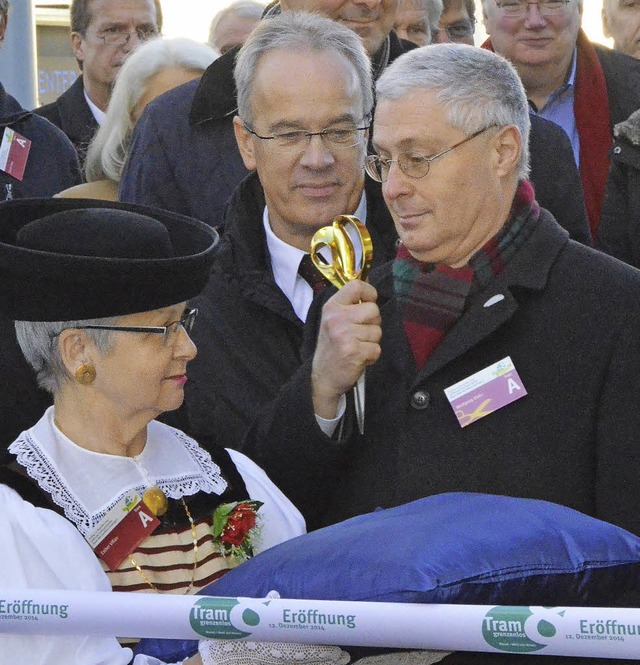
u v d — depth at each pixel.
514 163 4.03
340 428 4.17
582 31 6.79
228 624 2.82
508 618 2.66
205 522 3.76
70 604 2.90
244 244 4.96
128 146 6.51
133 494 3.63
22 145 7.35
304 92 4.69
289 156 4.76
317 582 2.95
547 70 6.71
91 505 3.57
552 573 2.91
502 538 2.96
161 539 3.66
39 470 3.55
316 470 4.14
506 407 3.95
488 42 7.20
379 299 4.36
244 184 5.17
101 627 2.89
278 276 4.96
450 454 3.98
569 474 3.89
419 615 2.71
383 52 5.84
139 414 3.66
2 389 4.61
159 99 6.04
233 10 8.29
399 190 3.96
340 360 4.02
